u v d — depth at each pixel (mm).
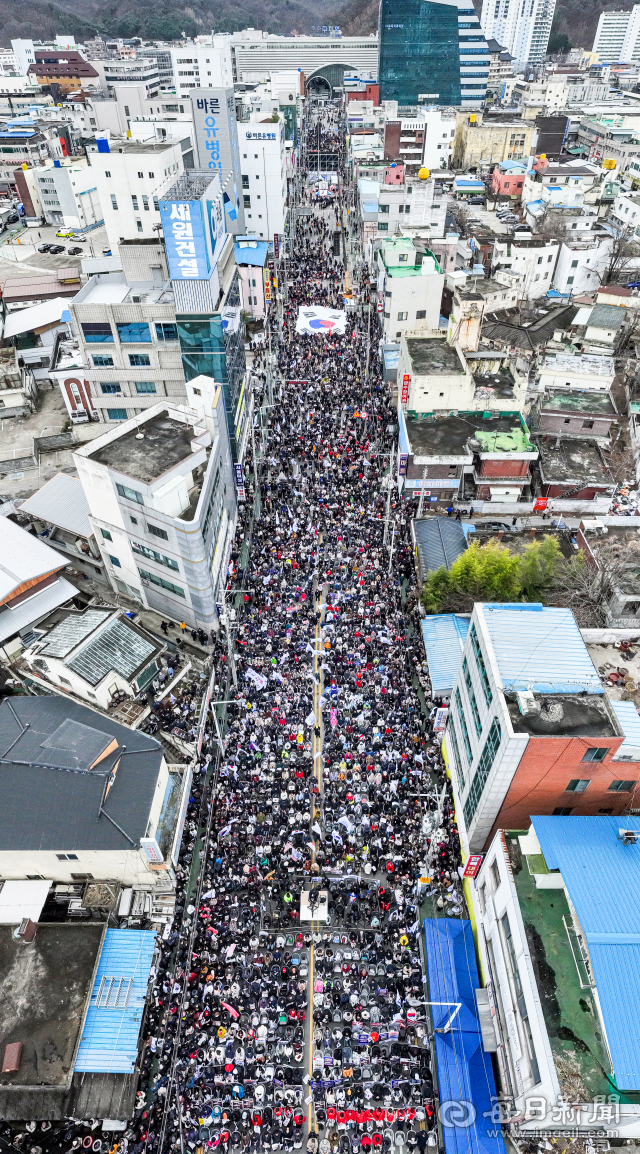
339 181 170375
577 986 27125
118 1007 32469
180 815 38719
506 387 71062
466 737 39281
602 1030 25484
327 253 128500
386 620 53125
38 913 35375
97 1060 30922
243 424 68438
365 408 78750
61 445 69500
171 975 35438
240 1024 33781
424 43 198250
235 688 48812
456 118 173250
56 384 83938
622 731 31875
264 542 60500
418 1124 30922
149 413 53156
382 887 38594
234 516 62375
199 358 58938
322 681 49094
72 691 45281
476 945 35500
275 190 112688
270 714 46750
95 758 36594
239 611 54562
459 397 66938
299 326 97312
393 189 107375
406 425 66688
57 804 35469
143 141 82625
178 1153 30047
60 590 51156
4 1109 30078
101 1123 30719
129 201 77625
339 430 75000
